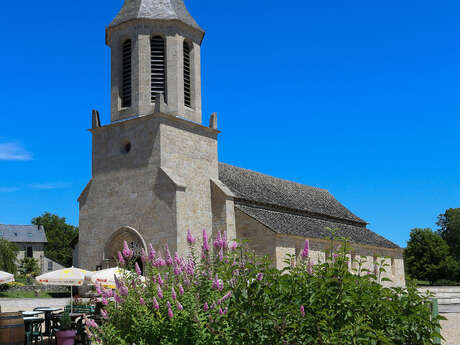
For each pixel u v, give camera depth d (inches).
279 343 315.6
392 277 1958.7
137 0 1309.1
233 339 324.2
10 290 2038.6
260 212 1440.7
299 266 375.2
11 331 656.4
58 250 4665.4
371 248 1818.4
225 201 1300.4
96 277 809.5
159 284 398.3
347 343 300.2
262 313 323.0
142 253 449.4
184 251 1165.1
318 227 1662.2
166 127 1235.9
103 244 1272.1
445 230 4141.2
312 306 319.9
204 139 1339.8
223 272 375.9
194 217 1246.3
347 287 333.1
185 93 1315.2
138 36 1273.4
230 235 1285.7
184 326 353.7
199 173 1302.9
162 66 1280.8
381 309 341.4
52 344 782.5
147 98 1261.1
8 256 2657.5
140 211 1222.9
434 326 355.6
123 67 1312.7
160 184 1200.2
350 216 2148.1
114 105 1301.7
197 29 1331.2
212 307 354.6
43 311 823.7
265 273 342.6
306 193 2122.3
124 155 1278.3
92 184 1323.8
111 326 392.8
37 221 4771.2
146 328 368.8
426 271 3523.6
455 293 1924.2
